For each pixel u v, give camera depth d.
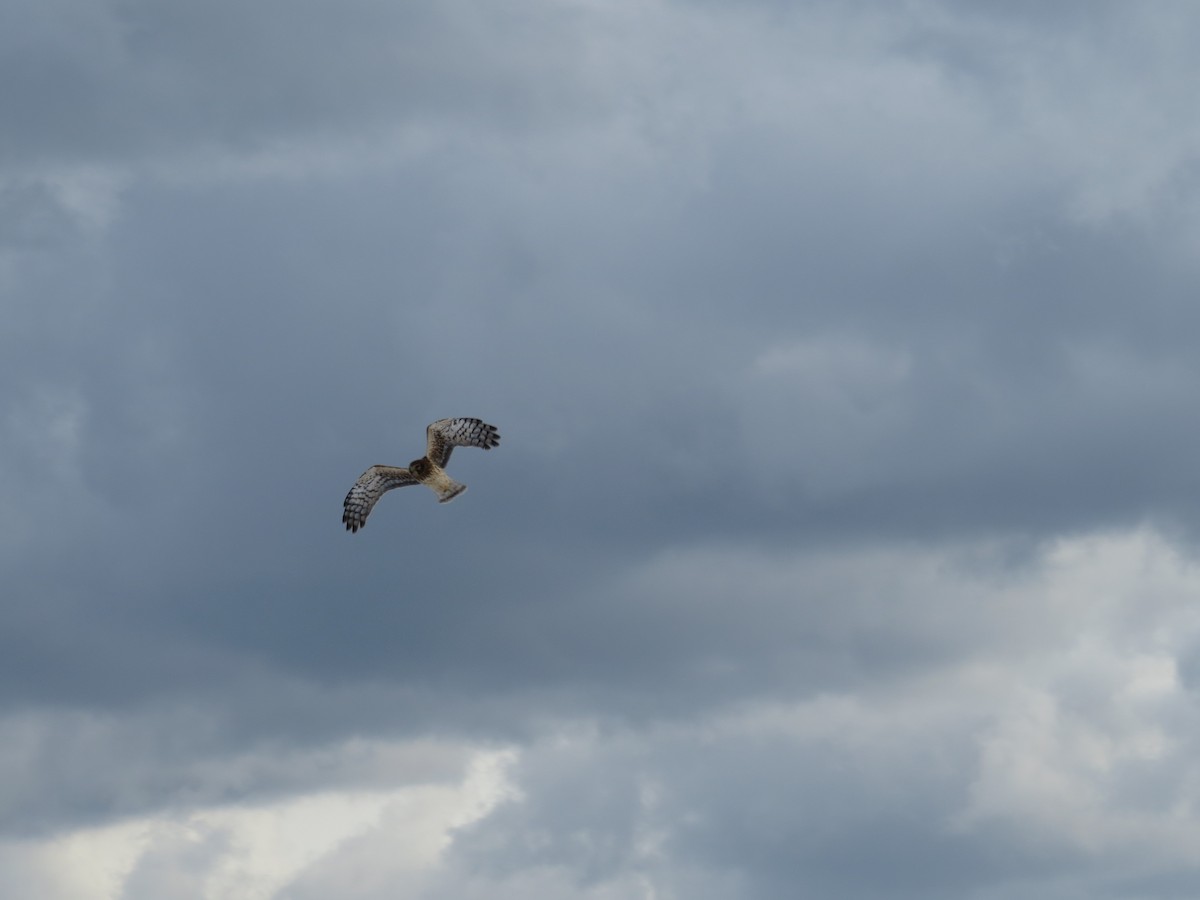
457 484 124.75
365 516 125.31
